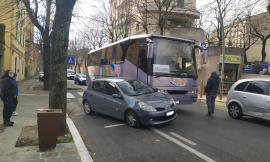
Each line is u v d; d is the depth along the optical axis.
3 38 22.33
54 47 9.31
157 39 13.73
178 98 13.84
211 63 29.19
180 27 33.72
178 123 12.00
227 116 13.87
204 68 29.66
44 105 16.34
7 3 21.55
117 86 12.32
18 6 23.50
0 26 22.20
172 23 36.34
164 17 30.83
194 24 38.81
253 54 44.62
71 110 15.61
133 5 37.22
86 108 14.20
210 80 14.05
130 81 12.71
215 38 40.47
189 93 14.24
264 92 12.09
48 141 7.78
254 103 12.28
